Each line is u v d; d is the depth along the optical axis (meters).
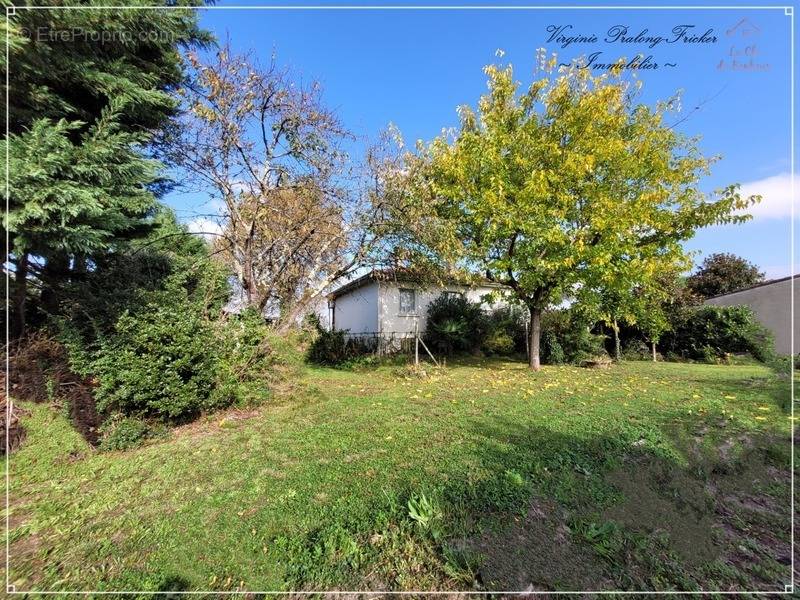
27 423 4.09
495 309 16.67
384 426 4.91
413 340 14.52
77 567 2.29
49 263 5.57
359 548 2.38
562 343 12.94
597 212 9.05
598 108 8.83
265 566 2.27
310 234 10.15
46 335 4.98
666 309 14.59
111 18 4.53
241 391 5.91
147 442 4.45
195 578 2.19
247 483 3.32
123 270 5.86
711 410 5.50
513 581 2.11
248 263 9.34
